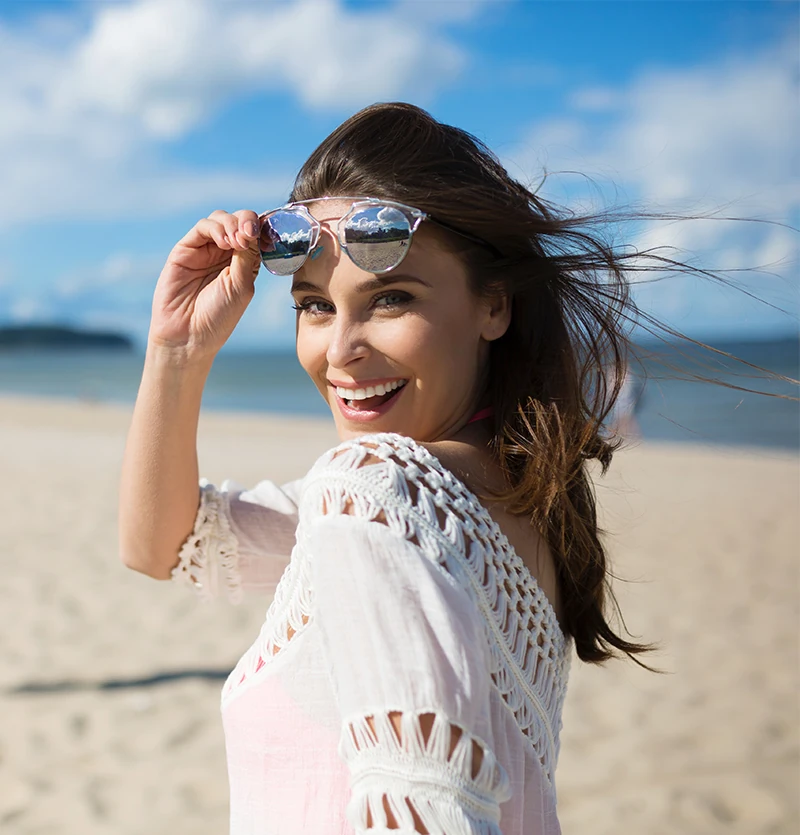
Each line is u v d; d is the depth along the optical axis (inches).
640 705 183.9
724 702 184.5
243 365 2763.3
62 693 189.8
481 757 36.1
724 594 265.1
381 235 48.4
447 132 53.7
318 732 42.9
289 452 623.2
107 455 590.9
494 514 46.1
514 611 43.1
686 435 835.4
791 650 215.8
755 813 137.7
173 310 62.0
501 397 54.0
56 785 151.9
